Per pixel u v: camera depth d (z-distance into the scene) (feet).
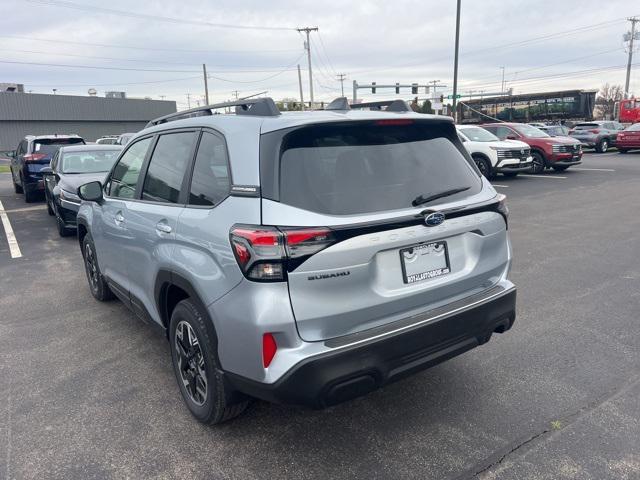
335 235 8.19
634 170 58.90
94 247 16.67
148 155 12.70
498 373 12.51
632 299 17.30
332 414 10.96
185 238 9.86
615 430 10.11
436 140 10.44
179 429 10.54
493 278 10.81
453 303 9.84
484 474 8.98
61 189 29.50
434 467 9.20
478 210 10.08
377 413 10.96
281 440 10.11
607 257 22.57
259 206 8.39
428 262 9.47
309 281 8.13
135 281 13.01
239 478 9.05
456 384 12.05
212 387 9.62
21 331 15.98
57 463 9.55
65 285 20.76
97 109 202.90
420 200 9.33
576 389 11.68
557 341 14.20
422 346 9.09
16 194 53.93
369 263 8.59
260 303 8.11
